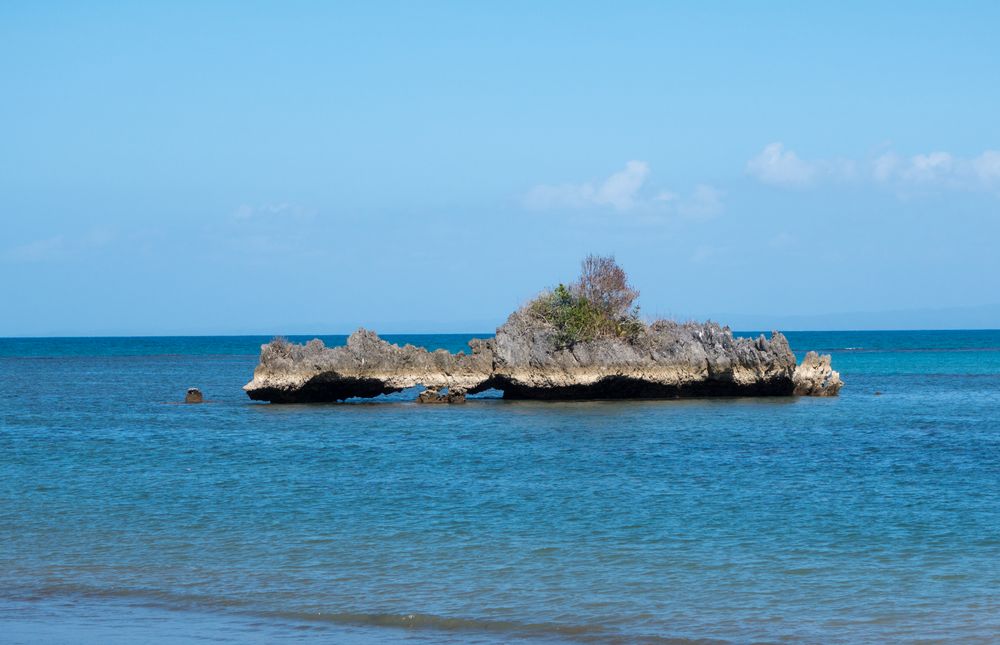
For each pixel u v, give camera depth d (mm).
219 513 31859
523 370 68625
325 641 20031
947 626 20609
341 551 26797
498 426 55750
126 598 22875
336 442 49844
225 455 45562
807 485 36812
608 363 68000
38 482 38062
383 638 20172
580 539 28109
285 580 24156
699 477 38625
